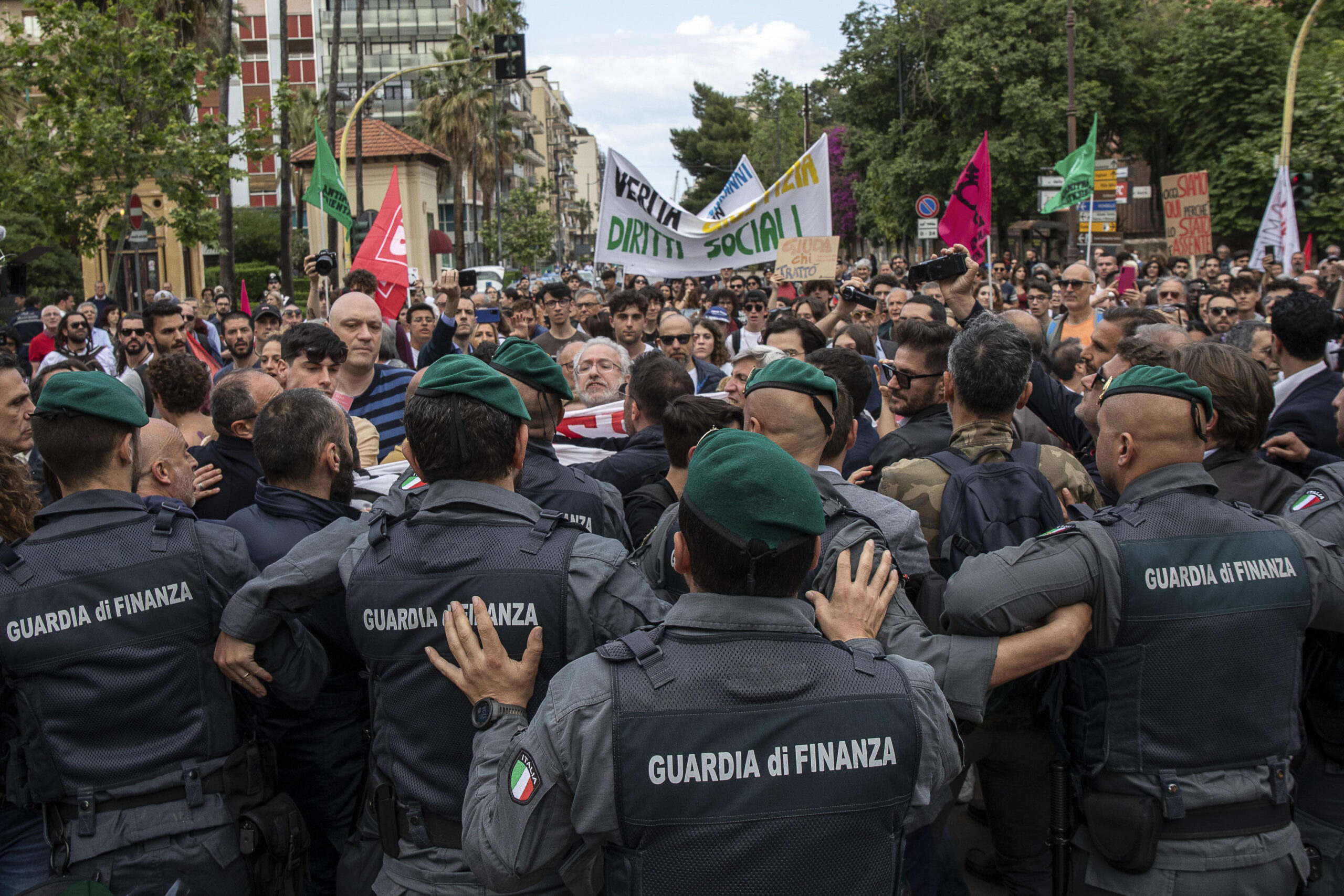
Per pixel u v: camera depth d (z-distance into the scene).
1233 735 2.48
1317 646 2.97
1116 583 2.49
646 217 11.05
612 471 4.28
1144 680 2.48
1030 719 3.16
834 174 56.28
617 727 1.87
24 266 15.03
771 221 10.89
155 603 2.62
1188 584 2.48
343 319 5.89
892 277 10.00
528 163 91.69
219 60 19.86
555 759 1.92
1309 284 10.23
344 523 2.78
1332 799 3.01
